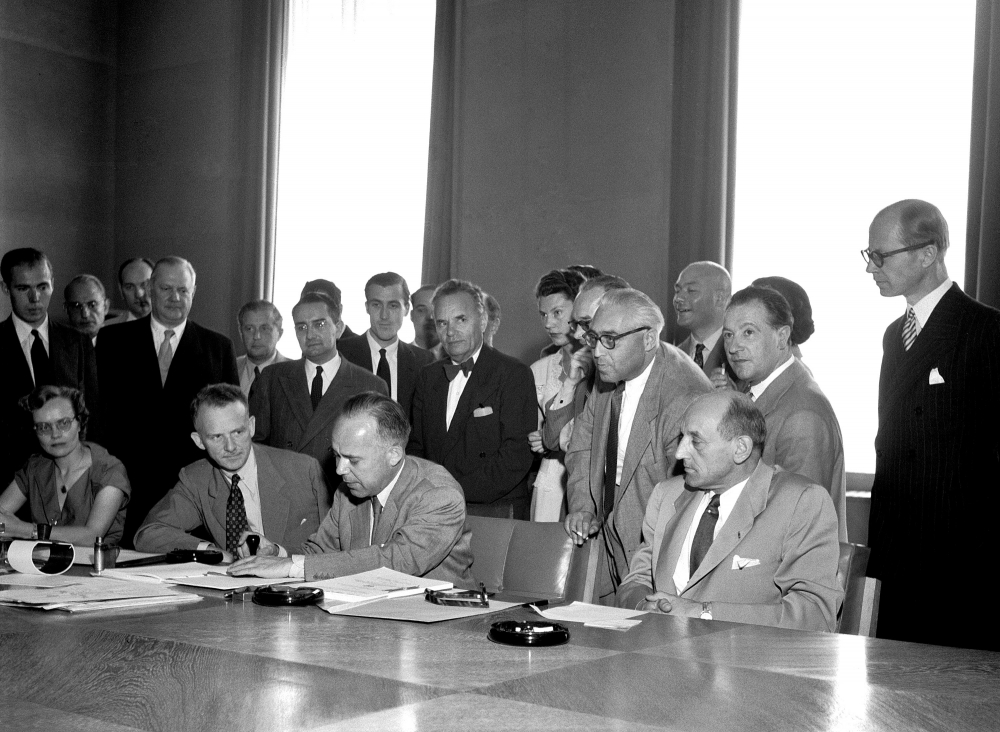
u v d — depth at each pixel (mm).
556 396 4250
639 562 3016
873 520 3314
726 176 6234
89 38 9867
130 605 2449
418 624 2270
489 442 4414
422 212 7914
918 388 3172
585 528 3115
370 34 8258
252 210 8781
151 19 9789
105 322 7828
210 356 5480
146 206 9734
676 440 3352
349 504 3234
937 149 5543
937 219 3188
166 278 5410
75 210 9750
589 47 6906
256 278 8758
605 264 6758
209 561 3176
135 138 9844
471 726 1524
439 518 3016
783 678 1824
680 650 2041
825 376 5828
